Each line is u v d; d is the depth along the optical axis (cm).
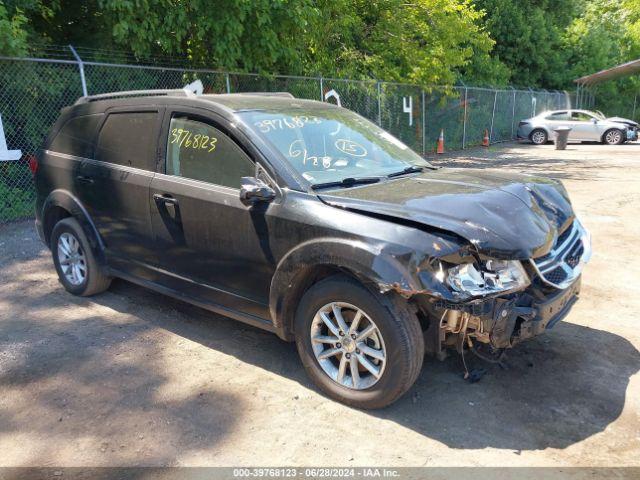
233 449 297
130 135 450
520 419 322
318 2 1345
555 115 2433
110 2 878
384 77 1642
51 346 420
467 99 2186
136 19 954
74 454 293
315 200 340
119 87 998
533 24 2908
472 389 354
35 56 920
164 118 425
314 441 303
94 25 1042
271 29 1077
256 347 419
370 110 1570
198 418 326
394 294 305
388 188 363
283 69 1243
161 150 423
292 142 384
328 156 395
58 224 515
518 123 2739
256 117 391
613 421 320
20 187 904
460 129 2183
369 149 432
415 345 306
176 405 339
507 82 2798
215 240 384
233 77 1134
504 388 356
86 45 1052
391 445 299
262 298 369
